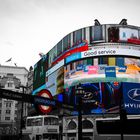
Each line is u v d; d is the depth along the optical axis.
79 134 21.08
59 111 50.78
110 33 46.84
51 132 34.31
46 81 60.16
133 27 47.66
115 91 44.31
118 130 25.44
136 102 44.41
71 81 48.59
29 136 35.78
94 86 45.47
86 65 47.03
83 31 48.97
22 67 107.06
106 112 44.03
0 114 91.06
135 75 45.44
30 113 68.31
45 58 62.59
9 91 19.45
